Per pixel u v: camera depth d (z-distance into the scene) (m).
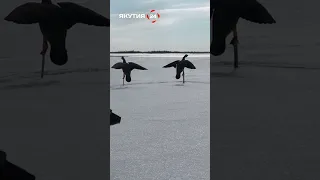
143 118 1.57
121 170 1.36
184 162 1.37
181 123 1.53
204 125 1.48
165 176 1.32
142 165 1.38
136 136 1.50
